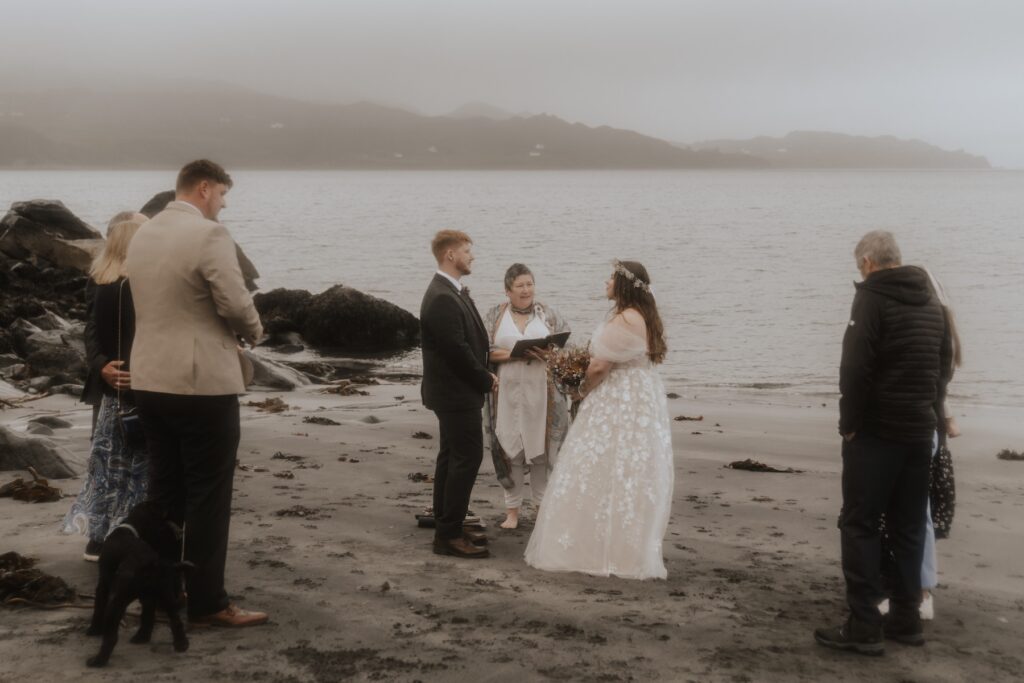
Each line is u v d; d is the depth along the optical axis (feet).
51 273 75.72
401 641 14.32
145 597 13.11
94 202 314.76
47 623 14.35
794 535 21.63
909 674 13.97
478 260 129.49
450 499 18.93
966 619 16.52
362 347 69.62
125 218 16.44
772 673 13.74
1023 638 15.62
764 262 130.62
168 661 13.09
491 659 13.73
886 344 14.55
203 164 14.39
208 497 14.24
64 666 12.76
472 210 298.97
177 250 13.69
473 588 17.01
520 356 20.83
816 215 269.64
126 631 14.25
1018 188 593.42
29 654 13.12
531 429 21.16
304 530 20.52
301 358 65.51
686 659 14.10
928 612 16.30
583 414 18.76
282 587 16.58
